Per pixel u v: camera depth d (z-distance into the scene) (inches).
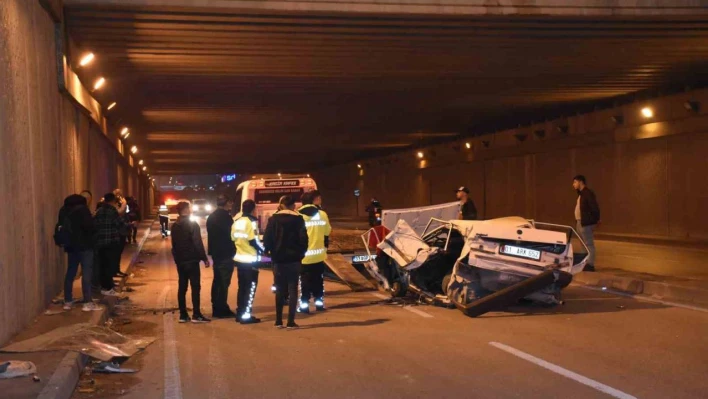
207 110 1151.6
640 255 804.6
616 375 287.0
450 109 1213.1
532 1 620.1
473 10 613.3
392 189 2224.4
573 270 431.5
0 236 326.0
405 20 635.5
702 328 388.2
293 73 852.6
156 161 2465.6
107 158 1133.7
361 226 1657.2
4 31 349.1
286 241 406.0
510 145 1502.2
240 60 774.5
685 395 257.8
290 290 411.5
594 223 608.7
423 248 467.5
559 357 320.2
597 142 1225.4
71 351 320.8
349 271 605.6
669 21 660.7
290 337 382.3
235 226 438.3
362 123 1373.0
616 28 681.6
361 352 339.9
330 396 265.9
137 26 624.4
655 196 1096.2
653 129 1088.2
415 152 2006.6
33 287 407.2
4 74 346.0
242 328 414.6
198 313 438.6
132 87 928.3
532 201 1434.5
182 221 438.3
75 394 276.5
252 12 592.4
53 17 523.2
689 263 703.1
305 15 607.5
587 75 928.9
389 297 529.0
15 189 363.9
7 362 283.6
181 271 438.0
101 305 462.6
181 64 786.8
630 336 367.2
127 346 355.3
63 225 443.5
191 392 276.8
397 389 273.3
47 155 478.9
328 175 3046.3
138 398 270.8
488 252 425.4
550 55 793.6
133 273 746.8
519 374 291.3
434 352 335.9
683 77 957.2
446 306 467.5
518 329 390.3
